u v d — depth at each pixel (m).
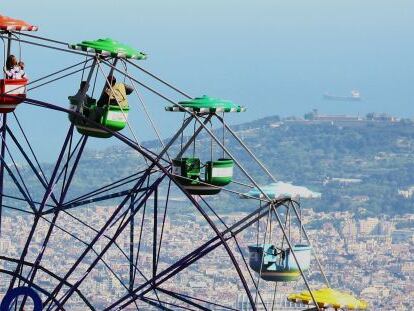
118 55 65.38
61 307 68.94
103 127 65.25
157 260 69.19
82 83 66.62
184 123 66.50
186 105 66.25
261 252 69.06
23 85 65.25
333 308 69.06
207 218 67.25
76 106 66.69
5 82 64.62
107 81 65.75
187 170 67.62
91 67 65.69
